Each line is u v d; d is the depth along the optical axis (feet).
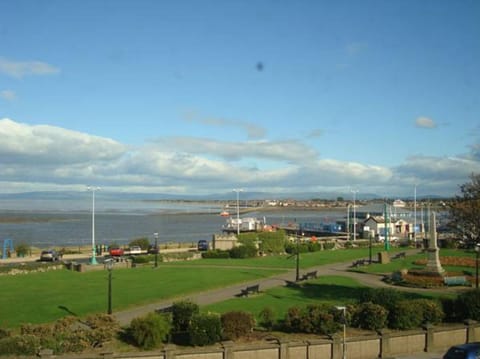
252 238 296.30
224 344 87.30
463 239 181.37
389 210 498.28
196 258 264.11
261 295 154.30
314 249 312.71
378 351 96.48
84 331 95.09
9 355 83.25
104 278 188.65
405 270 193.36
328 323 100.58
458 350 79.82
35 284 173.88
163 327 94.32
